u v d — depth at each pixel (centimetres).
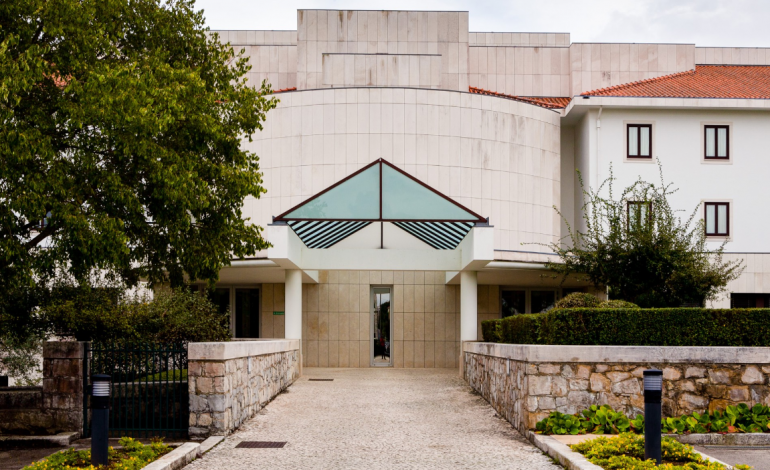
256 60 3006
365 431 1182
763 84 2762
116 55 1241
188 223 1185
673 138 2547
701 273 1720
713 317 1115
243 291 2584
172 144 1223
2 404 1123
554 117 2602
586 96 2502
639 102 2500
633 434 916
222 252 1283
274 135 2444
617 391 1077
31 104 1080
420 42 2750
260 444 1066
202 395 1102
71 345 1133
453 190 2409
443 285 2538
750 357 1078
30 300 1337
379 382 1909
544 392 1079
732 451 954
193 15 1361
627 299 1839
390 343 2538
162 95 1120
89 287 1392
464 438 1115
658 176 2530
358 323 2520
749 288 2283
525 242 2481
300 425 1238
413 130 2409
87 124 1076
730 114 2556
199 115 1195
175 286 1355
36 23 1041
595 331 1116
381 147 2402
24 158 980
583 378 1079
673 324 1115
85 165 1082
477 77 3045
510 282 2467
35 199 991
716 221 2534
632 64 3006
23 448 1057
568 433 1035
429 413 1377
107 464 822
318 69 2720
